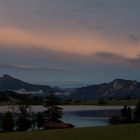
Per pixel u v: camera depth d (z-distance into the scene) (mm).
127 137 35094
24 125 115375
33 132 41312
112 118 133125
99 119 188500
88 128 44844
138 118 133625
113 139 33844
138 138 34406
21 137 36188
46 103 128875
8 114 111188
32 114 123375
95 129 42938
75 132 39812
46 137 35906
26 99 132125
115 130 41094
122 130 41000
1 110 171875
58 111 129125
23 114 120875
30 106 128625
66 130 42688
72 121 169875
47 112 127438
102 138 34562
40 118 121750
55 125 113000
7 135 38250
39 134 38531
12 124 110688
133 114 136750
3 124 109500
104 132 39250
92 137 35375
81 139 34125
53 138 35156
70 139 34156
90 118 198875
